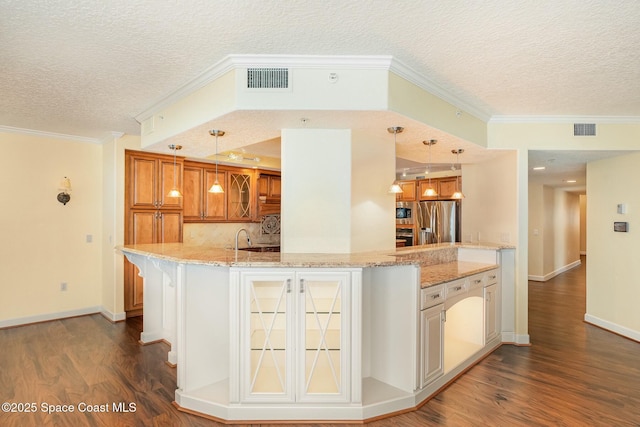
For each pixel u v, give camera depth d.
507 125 3.76
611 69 2.52
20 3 1.76
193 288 2.54
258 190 5.93
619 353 3.48
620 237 4.07
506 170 4.03
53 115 3.62
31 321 4.27
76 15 1.88
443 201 6.71
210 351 2.59
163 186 4.72
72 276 4.57
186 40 2.16
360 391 2.32
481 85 2.84
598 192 4.40
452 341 3.51
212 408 2.34
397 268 2.57
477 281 3.33
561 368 3.12
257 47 2.26
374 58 2.37
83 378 2.85
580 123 3.75
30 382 2.78
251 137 3.18
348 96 2.41
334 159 2.97
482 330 3.41
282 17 1.92
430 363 2.63
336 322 2.37
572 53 2.29
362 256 2.72
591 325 4.40
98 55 2.33
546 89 2.92
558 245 8.20
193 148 3.62
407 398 2.44
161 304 3.71
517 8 1.82
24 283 4.23
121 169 4.38
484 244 4.07
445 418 2.34
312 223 2.97
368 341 2.67
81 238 4.64
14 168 4.16
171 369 3.02
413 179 7.39
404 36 2.11
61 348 3.48
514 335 3.79
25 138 4.23
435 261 3.67
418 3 1.79
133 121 3.83
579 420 2.30
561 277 7.68
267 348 2.36
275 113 2.49
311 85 2.41
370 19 1.94
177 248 3.48
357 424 2.28
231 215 5.66
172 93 2.97
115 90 2.93
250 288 2.32
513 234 3.90
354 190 3.01
